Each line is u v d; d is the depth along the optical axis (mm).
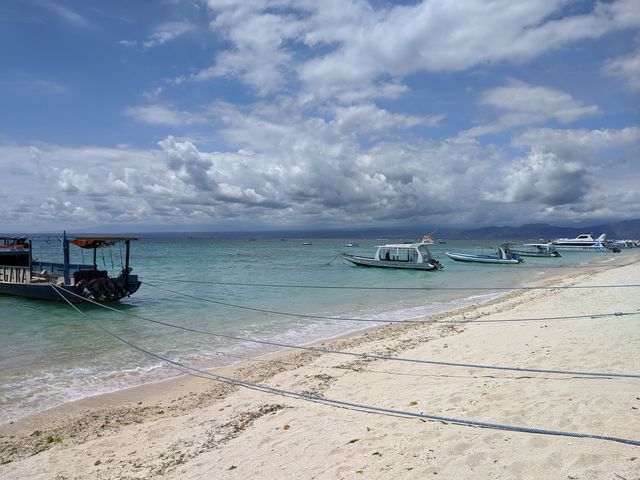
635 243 137125
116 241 25719
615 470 4801
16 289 26328
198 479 6117
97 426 8711
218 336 17203
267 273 45375
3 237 30797
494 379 9164
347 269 49688
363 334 17031
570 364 9492
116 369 12922
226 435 7664
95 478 6492
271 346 15586
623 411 6594
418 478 5207
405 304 25141
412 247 48656
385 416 7703
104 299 24406
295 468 6039
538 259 74000
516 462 5258
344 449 6414
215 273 45156
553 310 17328
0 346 15711
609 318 13758
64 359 14008
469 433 6414
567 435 5871
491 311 19500
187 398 10320
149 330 18438
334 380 10531
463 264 60312
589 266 55812
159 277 41000
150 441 7746
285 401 9250
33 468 6934
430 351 12359
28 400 10398
